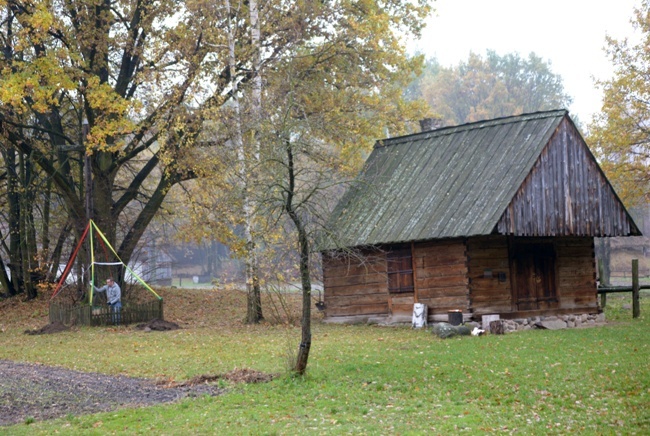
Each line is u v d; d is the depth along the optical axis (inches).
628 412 525.0
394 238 1099.3
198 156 1263.5
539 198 1055.6
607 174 1622.8
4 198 1731.1
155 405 591.8
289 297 1599.4
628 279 2522.1
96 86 1179.3
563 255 1154.0
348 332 1055.0
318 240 880.9
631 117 1592.0
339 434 491.5
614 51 1630.2
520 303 1095.6
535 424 506.0
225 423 527.8
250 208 1105.4
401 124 1444.4
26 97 1358.3
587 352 777.6
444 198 1102.4
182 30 1248.8
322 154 851.4
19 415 573.0
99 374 736.3
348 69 1380.4
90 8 1296.8
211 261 3344.0
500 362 727.1
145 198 1553.9
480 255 1069.8
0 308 1552.7
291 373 666.8
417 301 1109.1
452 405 568.7
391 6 1441.9
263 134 868.6
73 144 1336.1
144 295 1588.3
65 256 1652.3
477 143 1155.9
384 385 641.6
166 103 1250.0
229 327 1149.7
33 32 1194.0
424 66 1453.0
